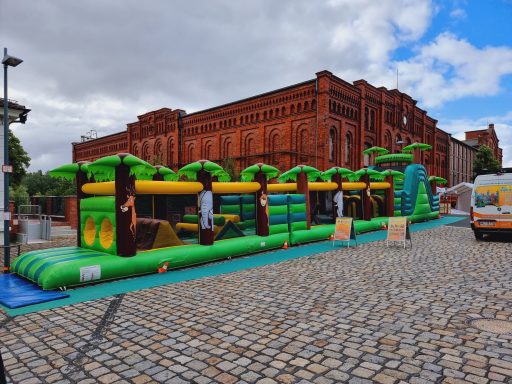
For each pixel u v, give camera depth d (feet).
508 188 39.50
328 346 13.43
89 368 12.13
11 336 15.02
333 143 87.45
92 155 164.66
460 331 14.56
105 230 27.12
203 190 31.01
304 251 36.06
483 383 10.62
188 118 117.60
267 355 12.81
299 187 42.27
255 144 98.02
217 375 11.49
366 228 51.78
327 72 82.84
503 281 22.53
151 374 11.64
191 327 15.67
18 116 45.27
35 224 46.50
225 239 33.76
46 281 21.50
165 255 27.32
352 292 20.66
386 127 106.32
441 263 28.60
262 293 20.86
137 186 26.55
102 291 21.84
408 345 13.34
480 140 212.64
